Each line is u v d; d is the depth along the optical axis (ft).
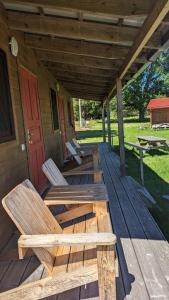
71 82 25.20
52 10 9.36
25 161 11.65
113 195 13.26
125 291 6.00
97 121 106.83
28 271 6.90
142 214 10.59
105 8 7.45
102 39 10.09
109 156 27.32
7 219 8.82
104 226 7.15
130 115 106.32
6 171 8.94
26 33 12.73
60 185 9.53
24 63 12.52
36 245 4.80
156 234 8.73
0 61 9.14
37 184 13.87
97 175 11.63
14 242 8.61
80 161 17.51
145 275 6.54
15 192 5.98
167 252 7.57
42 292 5.22
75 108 112.37
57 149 21.90
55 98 22.33
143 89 92.12
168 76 91.45
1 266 7.20
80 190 8.80
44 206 7.07
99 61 15.39
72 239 4.81
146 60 12.96
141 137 33.30
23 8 9.73
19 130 11.00
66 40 12.72
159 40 10.27
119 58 13.00
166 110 67.36
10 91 9.89
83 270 5.18
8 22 10.19
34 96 14.39
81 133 68.59
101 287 5.01
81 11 7.62
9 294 5.22
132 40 10.10
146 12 7.40
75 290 6.09
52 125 19.63
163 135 49.78
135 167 22.85
